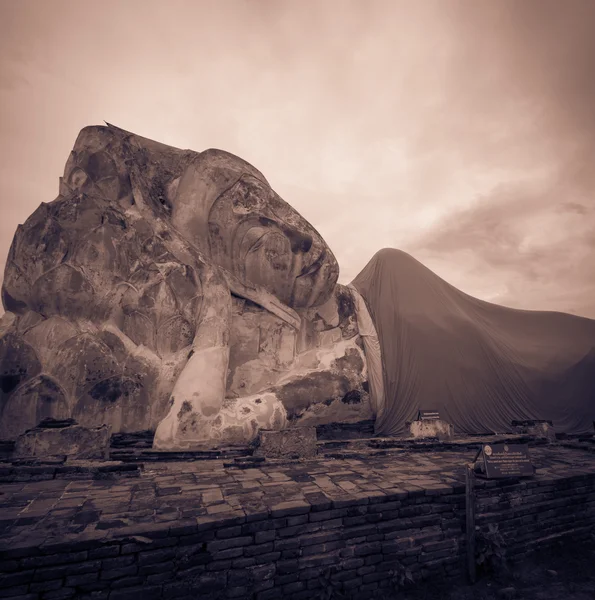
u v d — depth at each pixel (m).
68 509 3.50
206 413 6.21
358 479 4.59
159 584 2.96
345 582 3.48
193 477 4.67
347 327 9.28
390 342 9.49
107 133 8.45
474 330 9.98
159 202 8.70
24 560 2.70
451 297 11.22
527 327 11.84
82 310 6.93
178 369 7.12
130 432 6.62
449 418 9.08
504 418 9.44
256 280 8.34
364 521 3.78
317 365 8.38
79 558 2.81
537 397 10.26
